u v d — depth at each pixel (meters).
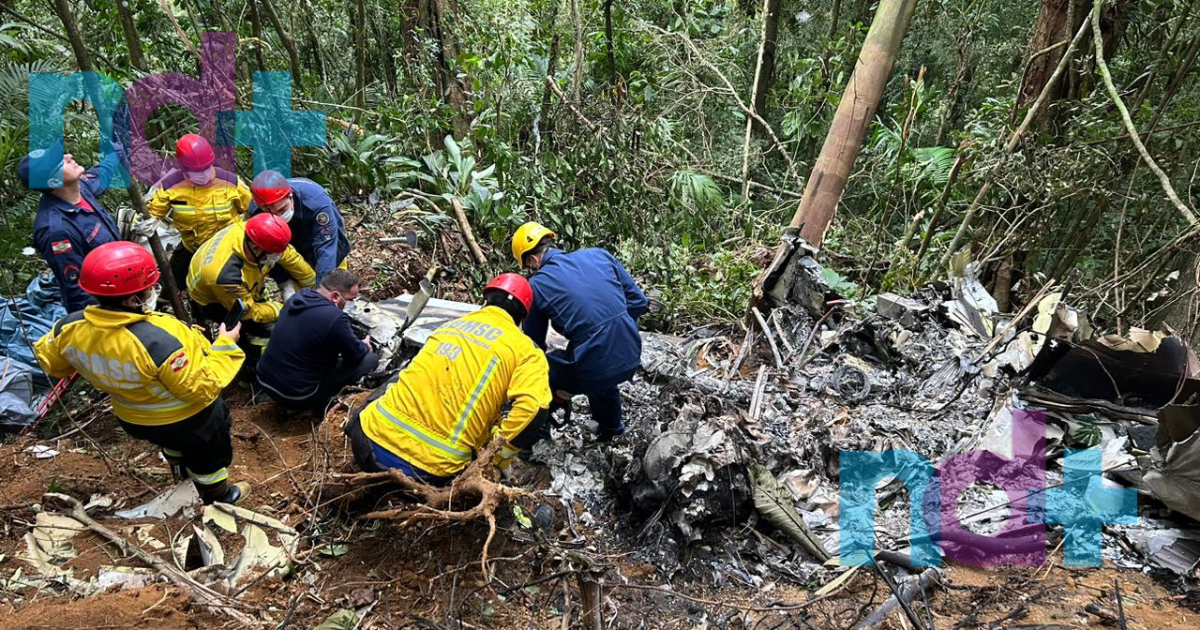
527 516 3.21
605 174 6.53
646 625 2.73
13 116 4.82
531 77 7.36
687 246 6.25
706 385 3.87
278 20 6.50
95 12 6.16
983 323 4.43
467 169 6.54
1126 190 5.60
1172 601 2.79
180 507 3.13
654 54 8.16
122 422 2.80
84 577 2.73
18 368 3.69
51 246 3.47
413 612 2.71
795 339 4.67
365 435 2.93
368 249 5.73
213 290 3.79
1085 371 3.79
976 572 2.99
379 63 7.88
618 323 3.31
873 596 2.77
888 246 6.80
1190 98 5.73
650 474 3.14
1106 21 5.52
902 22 5.32
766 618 2.76
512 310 3.01
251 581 2.76
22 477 3.29
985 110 6.05
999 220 6.02
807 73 8.10
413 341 4.22
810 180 5.70
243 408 3.98
